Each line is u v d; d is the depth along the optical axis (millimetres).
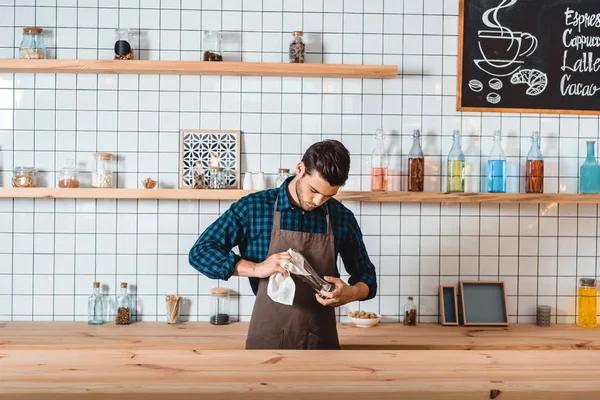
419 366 1604
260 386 1419
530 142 3303
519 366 1616
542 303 3316
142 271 3223
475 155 3293
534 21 3283
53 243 3199
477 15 3268
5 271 3191
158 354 1704
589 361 1674
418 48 3268
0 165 3184
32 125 3186
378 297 3279
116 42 3070
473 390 1428
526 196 3082
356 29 3250
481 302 3258
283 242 2396
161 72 3086
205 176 3197
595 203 3320
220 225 2426
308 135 3250
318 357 1687
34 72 3156
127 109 3205
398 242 3277
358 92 3254
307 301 2387
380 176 3150
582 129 3320
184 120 3217
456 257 3295
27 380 1452
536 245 3316
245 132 3232
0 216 3184
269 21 3230
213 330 3012
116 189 3008
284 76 3215
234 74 3170
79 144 3197
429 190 3283
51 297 3203
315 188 2133
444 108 3281
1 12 3172
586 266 3326
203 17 3213
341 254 2607
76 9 3186
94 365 1586
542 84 3295
